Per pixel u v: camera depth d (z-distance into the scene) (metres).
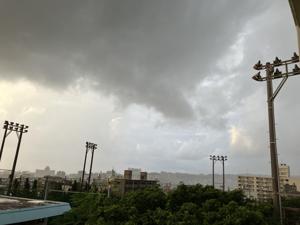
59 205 4.91
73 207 15.67
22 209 3.97
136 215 12.66
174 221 11.75
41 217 4.33
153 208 13.68
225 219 11.27
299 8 3.02
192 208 12.63
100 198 15.02
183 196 13.90
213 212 12.11
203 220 11.80
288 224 15.54
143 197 13.97
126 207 13.31
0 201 4.79
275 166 17.58
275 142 18.22
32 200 5.26
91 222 13.06
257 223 11.31
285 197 18.36
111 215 12.55
